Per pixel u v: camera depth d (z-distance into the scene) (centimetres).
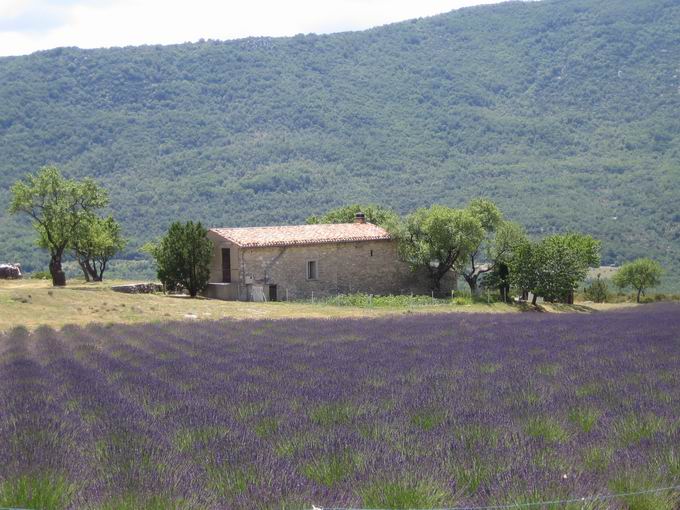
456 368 1530
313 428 965
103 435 952
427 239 4956
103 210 12762
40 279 5844
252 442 894
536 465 770
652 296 6141
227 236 4572
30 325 3034
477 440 879
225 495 718
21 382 1465
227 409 1127
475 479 742
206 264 4422
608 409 1041
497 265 5050
